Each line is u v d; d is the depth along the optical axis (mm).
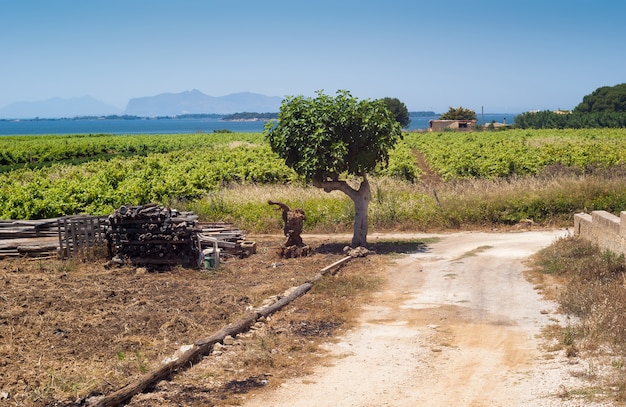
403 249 19062
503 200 23406
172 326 11266
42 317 11719
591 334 10188
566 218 22719
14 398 8031
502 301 13125
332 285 14547
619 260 14297
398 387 8617
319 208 23594
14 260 17266
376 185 28141
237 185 32281
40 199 25469
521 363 9430
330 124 17781
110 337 10617
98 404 7699
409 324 11758
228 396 8297
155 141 86062
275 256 18094
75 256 17016
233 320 11734
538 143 65188
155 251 16359
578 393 7891
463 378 8891
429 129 136500
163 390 8492
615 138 74312
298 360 9797
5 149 62156
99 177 33344
